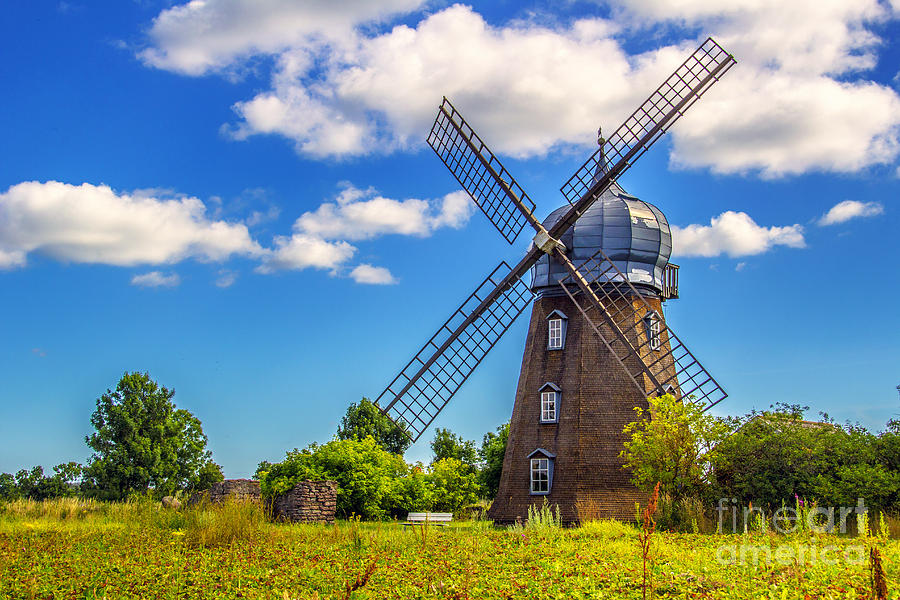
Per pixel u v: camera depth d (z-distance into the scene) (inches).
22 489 2536.9
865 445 1328.7
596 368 1578.5
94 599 692.1
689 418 1348.4
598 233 1612.9
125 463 2440.9
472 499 2231.8
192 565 837.2
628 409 1542.8
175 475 2527.1
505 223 1648.6
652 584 679.7
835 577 691.4
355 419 2942.9
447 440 2942.9
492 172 1627.7
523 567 799.7
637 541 1018.7
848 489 1232.8
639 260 1630.2
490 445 2401.6
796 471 1293.1
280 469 1728.6
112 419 2475.4
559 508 1482.5
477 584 703.1
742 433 1362.0
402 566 809.5
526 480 1560.0
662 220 1656.0
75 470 2593.5
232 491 1643.7
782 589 638.5
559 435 1557.6
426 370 1637.6
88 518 1435.8
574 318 1625.2
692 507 1277.1
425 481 2142.0
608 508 1471.5
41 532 1197.7
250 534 1064.2
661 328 1632.6
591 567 784.9
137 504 1448.1
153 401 2536.9
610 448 1518.2
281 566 822.5
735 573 729.6
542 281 1660.9
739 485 1312.7
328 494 1552.7
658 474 1357.0
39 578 774.5
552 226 1641.2
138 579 763.4
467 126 1668.3
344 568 805.2
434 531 1235.2
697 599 623.8
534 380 1626.5
